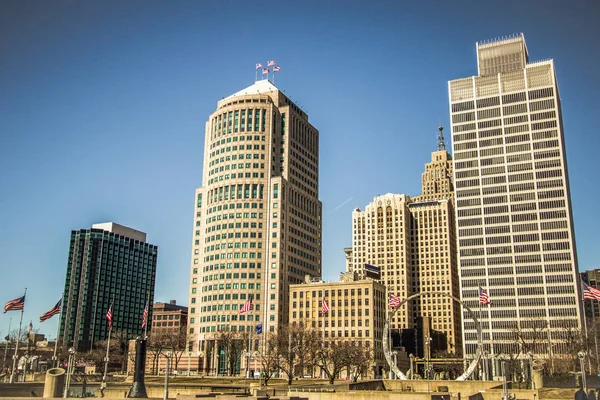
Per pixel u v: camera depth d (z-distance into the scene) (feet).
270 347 602.44
